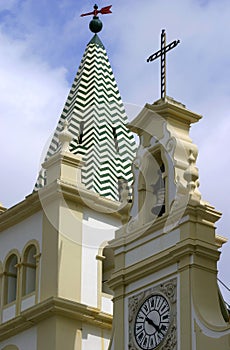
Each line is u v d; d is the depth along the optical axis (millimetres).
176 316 36938
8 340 43344
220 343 35438
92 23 49719
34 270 44188
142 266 38406
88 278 43219
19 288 43812
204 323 36062
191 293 36781
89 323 42406
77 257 43250
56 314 41875
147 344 37438
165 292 37562
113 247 39781
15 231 45094
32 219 44531
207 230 37719
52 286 42531
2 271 44812
